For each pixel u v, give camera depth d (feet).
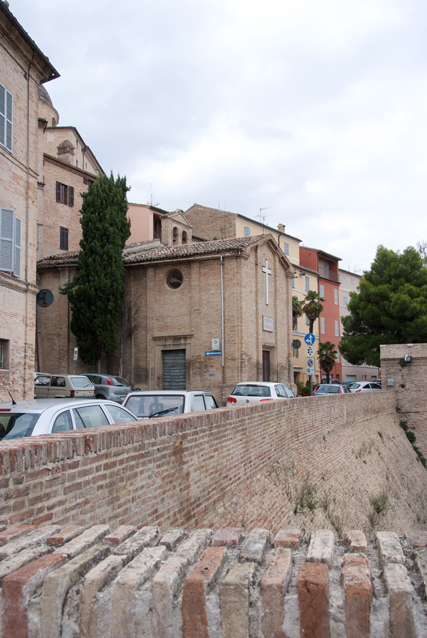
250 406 36.09
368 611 8.60
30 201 62.85
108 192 104.37
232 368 94.58
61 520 15.44
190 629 8.98
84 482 16.61
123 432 19.02
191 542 11.12
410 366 114.73
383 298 150.10
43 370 108.17
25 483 14.15
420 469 104.53
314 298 163.53
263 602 8.95
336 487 53.57
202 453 26.40
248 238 103.04
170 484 22.54
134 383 103.14
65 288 103.24
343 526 47.24
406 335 144.36
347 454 66.13
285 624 8.89
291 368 114.83
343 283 228.84
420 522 79.20
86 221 102.89
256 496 33.83
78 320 101.19
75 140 146.10
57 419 22.90
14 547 10.62
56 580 9.30
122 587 9.25
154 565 10.07
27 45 60.18
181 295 100.83
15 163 59.72
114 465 18.33
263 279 104.83
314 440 55.88
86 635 9.20
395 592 8.64
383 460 82.84
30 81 63.05
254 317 100.78
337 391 109.19
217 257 96.53
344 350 156.15
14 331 59.31
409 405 114.01
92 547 10.90
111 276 101.14
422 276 147.64
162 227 129.18
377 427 92.58
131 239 139.74
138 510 19.70
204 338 97.35
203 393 40.83
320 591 8.77
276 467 40.91
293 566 10.06
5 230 57.00
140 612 9.18
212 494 27.37
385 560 9.89
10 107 58.44
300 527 38.37
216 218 170.19
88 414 25.38
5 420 22.04
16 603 9.21
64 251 130.52
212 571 9.46
